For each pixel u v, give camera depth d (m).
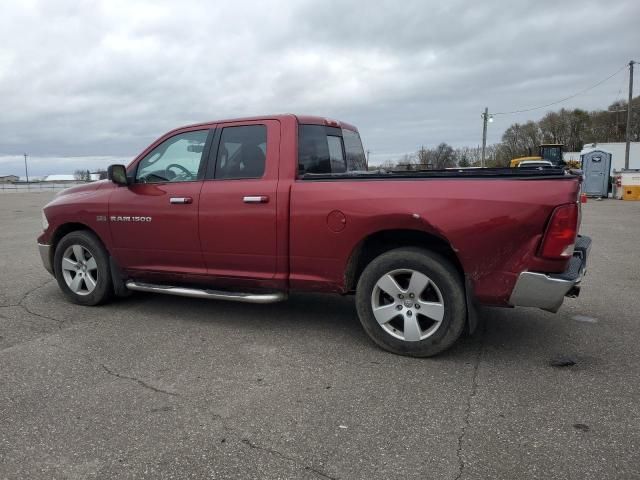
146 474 2.62
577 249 4.46
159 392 3.52
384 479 2.56
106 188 5.44
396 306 4.15
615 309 5.49
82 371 3.88
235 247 4.68
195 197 4.82
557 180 3.65
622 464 2.66
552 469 2.63
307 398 3.43
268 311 5.48
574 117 76.25
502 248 3.75
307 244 4.37
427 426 3.06
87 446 2.87
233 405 3.33
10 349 4.34
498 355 4.18
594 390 3.52
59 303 5.82
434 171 4.09
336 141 5.38
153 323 5.07
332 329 4.87
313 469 2.65
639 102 65.44
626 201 26.47
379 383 3.66
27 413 3.23
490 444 2.86
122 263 5.39
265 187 4.51
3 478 2.59
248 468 2.66
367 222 4.09
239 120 4.81
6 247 10.24
